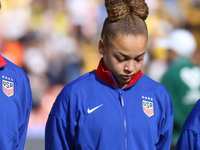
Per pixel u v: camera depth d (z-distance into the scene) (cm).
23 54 2881
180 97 1616
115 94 867
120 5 802
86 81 873
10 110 891
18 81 930
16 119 910
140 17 827
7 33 2897
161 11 3309
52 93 2792
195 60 2519
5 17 2902
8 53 2836
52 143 866
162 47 3100
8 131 889
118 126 840
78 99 849
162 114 886
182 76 1619
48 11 3067
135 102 870
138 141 852
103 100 854
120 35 791
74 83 871
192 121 897
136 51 793
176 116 1611
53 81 2878
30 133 2228
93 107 844
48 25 3031
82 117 841
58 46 2989
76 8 3114
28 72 2850
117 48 797
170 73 1642
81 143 838
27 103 951
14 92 910
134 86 884
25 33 2945
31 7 3020
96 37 3125
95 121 837
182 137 909
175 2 3353
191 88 1616
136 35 791
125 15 805
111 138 834
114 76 861
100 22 3142
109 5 807
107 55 826
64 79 2925
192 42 1878
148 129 859
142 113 863
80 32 3109
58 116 855
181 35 1870
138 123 853
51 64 2906
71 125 847
